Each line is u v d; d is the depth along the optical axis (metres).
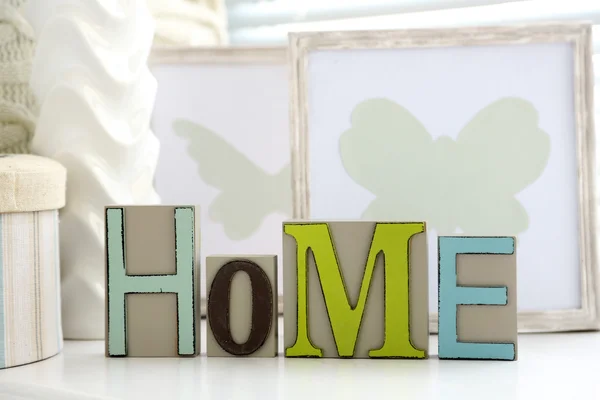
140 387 0.60
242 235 0.93
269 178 0.94
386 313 0.69
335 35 0.86
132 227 0.71
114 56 0.79
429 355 0.70
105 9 0.78
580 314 0.81
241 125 0.94
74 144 0.78
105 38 0.79
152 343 0.71
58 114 0.78
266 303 0.70
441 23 1.00
